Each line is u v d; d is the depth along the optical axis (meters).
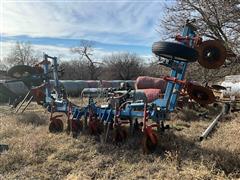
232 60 6.52
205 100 3.41
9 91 7.58
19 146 2.98
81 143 3.14
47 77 4.23
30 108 6.23
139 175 2.39
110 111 3.24
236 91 5.70
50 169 2.52
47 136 3.40
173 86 3.12
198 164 2.53
